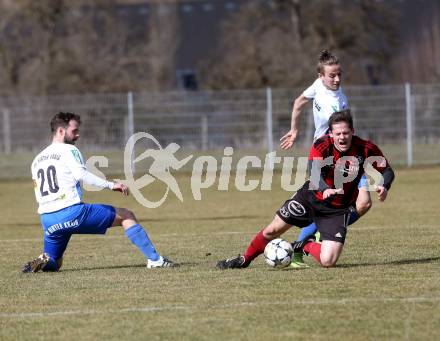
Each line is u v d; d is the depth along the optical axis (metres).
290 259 31.05
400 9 182.62
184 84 176.50
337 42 147.88
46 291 28.17
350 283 28.00
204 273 30.97
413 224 47.22
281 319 23.08
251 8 151.75
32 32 145.62
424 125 97.44
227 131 97.56
